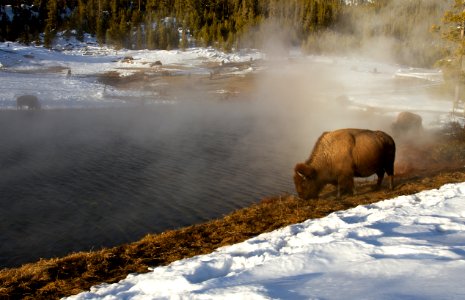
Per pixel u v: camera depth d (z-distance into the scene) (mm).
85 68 90250
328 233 8016
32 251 12992
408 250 5594
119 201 17719
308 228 8664
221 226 10125
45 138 30922
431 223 7633
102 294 6113
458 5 36719
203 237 9367
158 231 14492
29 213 16281
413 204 10109
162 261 7992
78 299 5977
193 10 140625
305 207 11234
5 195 18391
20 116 40531
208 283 5191
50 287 7000
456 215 8188
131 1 147000
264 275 5305
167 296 4973
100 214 16172
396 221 7844
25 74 77562
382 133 12078
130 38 122750
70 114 43094
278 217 10531
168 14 143375
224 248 8078
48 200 17828
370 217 8930
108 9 136125
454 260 4965
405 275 4570
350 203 11430
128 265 7820
